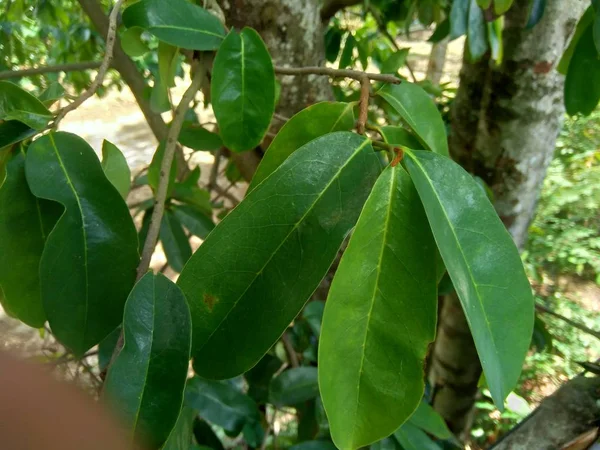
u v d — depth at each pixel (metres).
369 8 0.81
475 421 1.26
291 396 0.50
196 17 0.30
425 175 0.20
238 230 0.21
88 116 2.67
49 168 0.25
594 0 0.33
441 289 0.44
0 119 0.26
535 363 1.43
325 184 0.21
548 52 0.57
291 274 0.21
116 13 0.28
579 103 0.40
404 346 0.20
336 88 0.77
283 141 0.27
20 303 0.28
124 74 0.64
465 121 0.67
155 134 0.66
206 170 1.81
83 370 0.42
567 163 1.78
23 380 0.13
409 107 0.28
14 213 0.26
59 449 0.13
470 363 0.83
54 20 1.06
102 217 0.25
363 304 0.20
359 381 0.20
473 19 0.45
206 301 0.21
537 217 1.69
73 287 0.25
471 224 0.20
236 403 0.47
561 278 1.75
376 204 0.20
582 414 0.36
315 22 0.49
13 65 1.08
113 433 0.15
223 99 0.30
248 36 0.30
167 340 0.21
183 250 0.56
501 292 0.20
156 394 0.20
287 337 0.59
